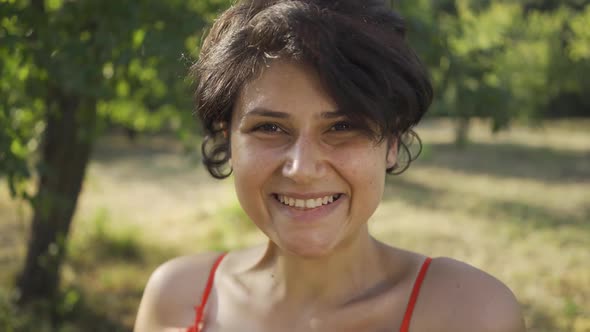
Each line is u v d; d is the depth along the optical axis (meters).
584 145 17.75
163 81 3.41
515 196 10.71
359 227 1.18
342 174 1.11
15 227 8.45
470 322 1.20
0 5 2.45
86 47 2.86
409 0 3.73
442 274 1.27
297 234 1.13
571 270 6.49
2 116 2.81
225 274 1.46
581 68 14.72
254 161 1.13
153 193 11.27
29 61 2.71
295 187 1.11
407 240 7.80
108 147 16.22
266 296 1.36
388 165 1.26
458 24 4.21
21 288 5.54
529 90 14.94
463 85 3.82
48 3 3.09
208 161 1.42
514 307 1.24
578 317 5.27
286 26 1.06
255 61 1.09
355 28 1.07
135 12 2.90
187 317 1.44
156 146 16.70
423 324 1.24
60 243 5.40
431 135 20.22
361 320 1.27
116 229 8.17
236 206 8.95
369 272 1.32
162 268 1.54
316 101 1.07
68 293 5.80
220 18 1.22
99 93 3.30
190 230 8.80
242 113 1.13
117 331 5.56
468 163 14.42
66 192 5.14
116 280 6.76
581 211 9.47
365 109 1.06
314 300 1.31
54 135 4.93
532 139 19.20
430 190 11.19
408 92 1.12
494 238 7.83
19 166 2.78
